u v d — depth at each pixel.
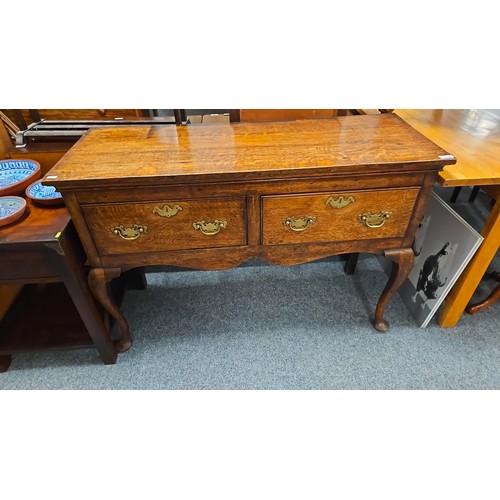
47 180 0.86
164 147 1.05
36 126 1.37
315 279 1.72
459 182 1.02
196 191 0.95
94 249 1.03
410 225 1.10
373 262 1.83
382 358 1.35
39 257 0.99
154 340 1.44
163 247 1.05
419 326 1.47
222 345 1.42
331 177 0.96
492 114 1.54
